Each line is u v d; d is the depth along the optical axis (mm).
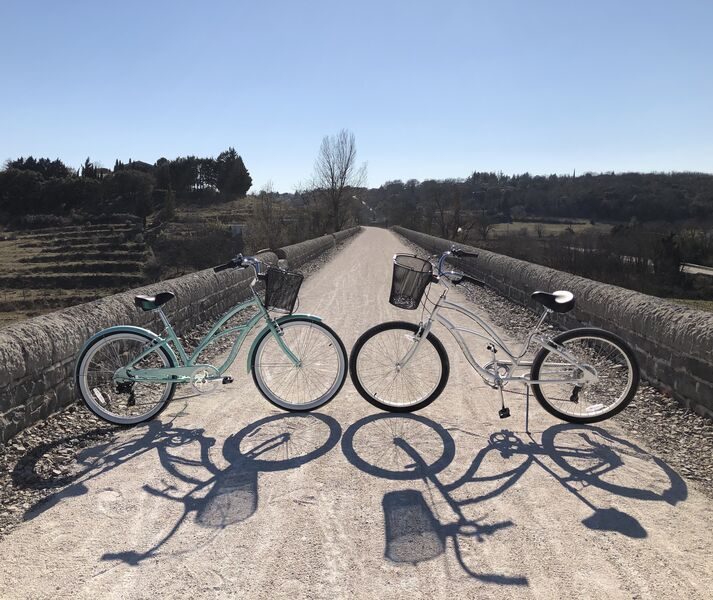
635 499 3092
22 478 3314
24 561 2510
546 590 2328
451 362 5965
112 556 2551
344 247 30953
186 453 3672
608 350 4285
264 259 10961
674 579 2402
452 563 2512
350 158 47406
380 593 2309
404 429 4086
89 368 4152
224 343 6695
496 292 11383
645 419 4270
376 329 4352
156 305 4230
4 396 3627
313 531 2762
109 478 3318
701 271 23500
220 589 2328
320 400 4438
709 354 4078
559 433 4027
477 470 3436
